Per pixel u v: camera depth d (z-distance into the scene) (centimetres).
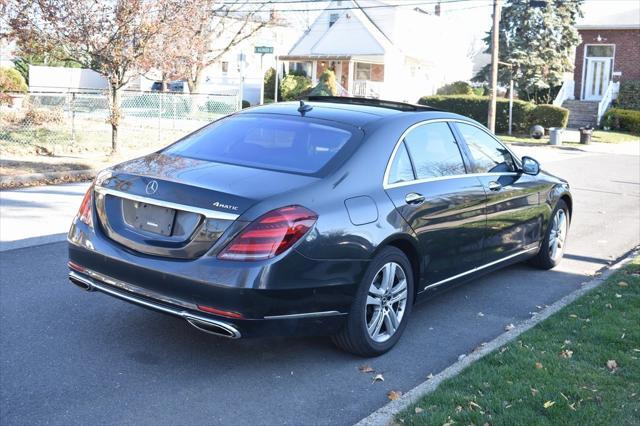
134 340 501
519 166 664
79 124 2086
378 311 480
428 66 4600
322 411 405
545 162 2127
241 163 477
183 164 478
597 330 515
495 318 586
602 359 462
